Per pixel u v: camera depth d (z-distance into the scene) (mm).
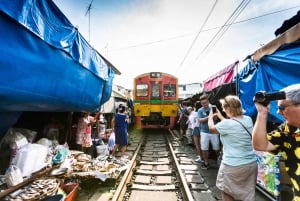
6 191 2842
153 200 4355
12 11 2236
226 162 2729
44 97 3215
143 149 9469
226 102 2920
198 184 5090
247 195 2625
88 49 4641
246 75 5145
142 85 14938
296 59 3236
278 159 3477
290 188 3453
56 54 3189
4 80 2293
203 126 6180
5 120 3240
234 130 2693
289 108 1412
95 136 7953
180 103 15742
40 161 3582
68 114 6246
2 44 2193
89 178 4500
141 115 14422
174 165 6602
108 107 10727
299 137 1407
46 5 2949
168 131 16156
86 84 4793
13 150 3301
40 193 3158
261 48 4168
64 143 5734
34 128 5531
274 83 3922
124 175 5207
